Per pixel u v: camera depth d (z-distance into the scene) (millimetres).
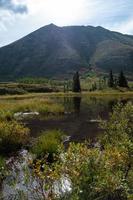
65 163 8758
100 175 8664
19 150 20297
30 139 23953
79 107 57938
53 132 25000
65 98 96688
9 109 47062
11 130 21234
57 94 126188
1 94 131125
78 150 9008
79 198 8398
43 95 119125
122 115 17953
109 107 57156
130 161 10711
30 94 126500
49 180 8602
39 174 8641
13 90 136625
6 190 11969
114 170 9789
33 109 48406
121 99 85938
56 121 37594
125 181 10273
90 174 8633
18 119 39344
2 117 37219
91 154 8930
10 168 14945
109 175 8766
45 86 164625
